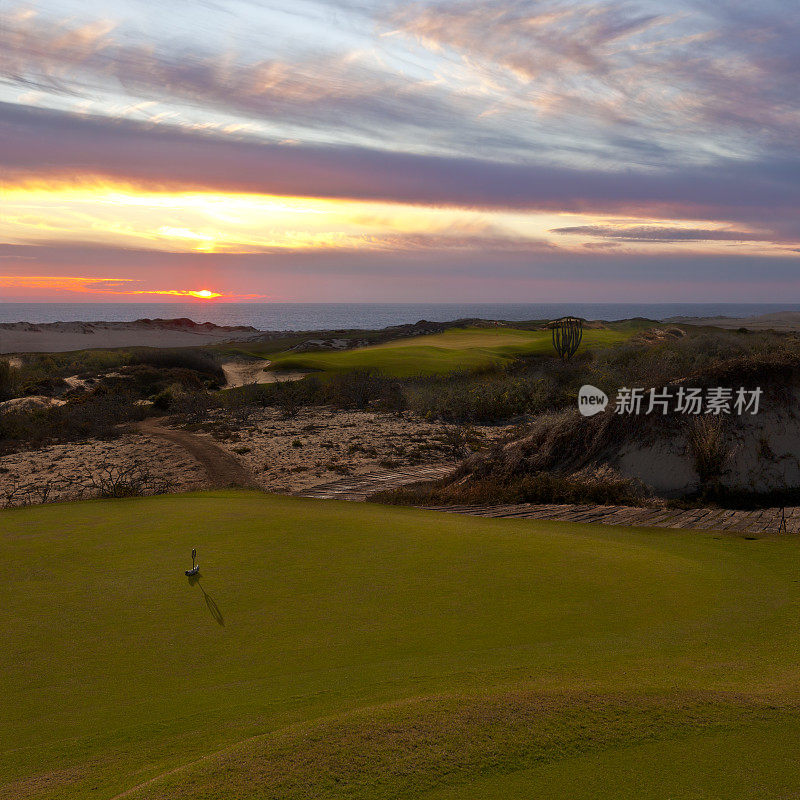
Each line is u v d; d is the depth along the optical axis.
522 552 8.89
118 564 8.28
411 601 6.92
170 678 5.18
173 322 161.12
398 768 3.32
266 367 65.00
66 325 135.50
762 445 15.64
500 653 5.53
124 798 3.16
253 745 3.60
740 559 9.20
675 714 3.97
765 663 5.29
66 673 5.34
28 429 34.78
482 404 37.00
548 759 3.44
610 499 14.86
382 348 72.00
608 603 6.92
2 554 8.74
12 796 3.54
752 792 3.15
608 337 75.19
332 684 4.91
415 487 19.48
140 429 35.28
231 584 7.50
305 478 22.28
